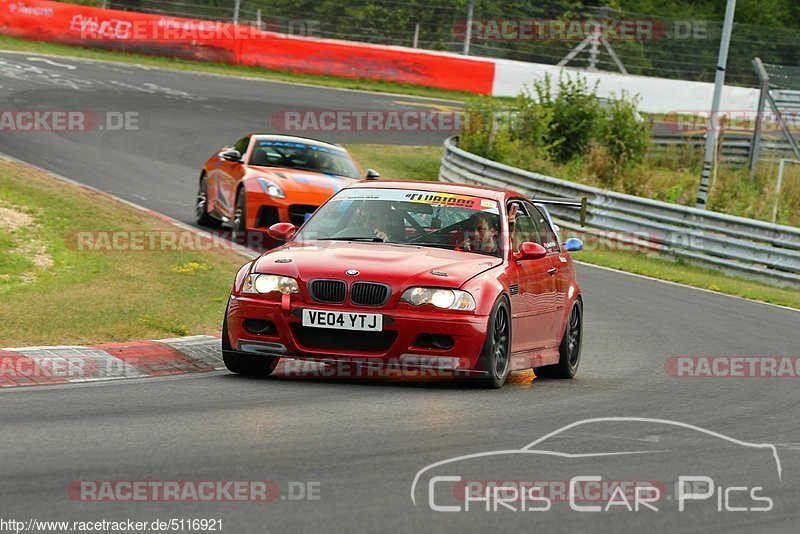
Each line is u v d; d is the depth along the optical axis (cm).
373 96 13312
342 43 14250
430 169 10569
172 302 4059
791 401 3191
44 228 4988
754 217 9862
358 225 3309
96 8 13500
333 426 2395
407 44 15288
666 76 15462
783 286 7450
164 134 9569
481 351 2952
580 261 7275
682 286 6650
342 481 1911
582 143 11469
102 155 8338
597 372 3672
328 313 2927
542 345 3422
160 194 7219
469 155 9369
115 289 4184
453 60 14425
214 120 10550
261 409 2569
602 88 14375
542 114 11119
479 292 2978
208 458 2048
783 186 11138
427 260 3064
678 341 4484
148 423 2353
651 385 3388
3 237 4681
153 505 1725
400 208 3372
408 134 12212
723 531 1739
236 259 5166
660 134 13138
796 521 1825
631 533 1695
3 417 2362
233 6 15025
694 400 3102
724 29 9288
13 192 5503
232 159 5778
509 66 14412
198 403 2620
